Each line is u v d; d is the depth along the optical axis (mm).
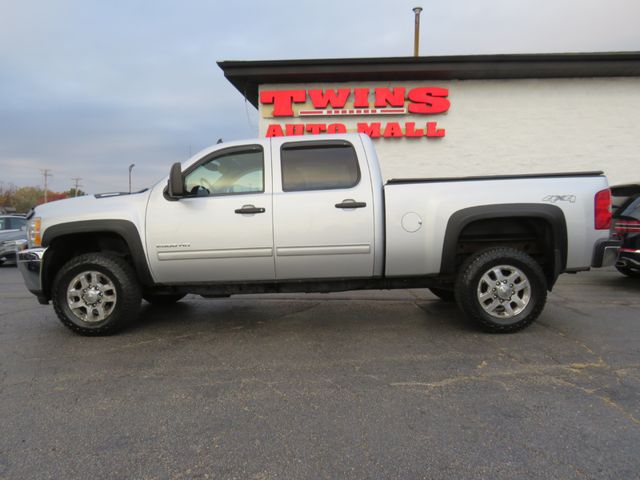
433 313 5227
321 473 2172
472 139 11180
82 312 4414
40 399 3012
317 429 2582
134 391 3125
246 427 2615
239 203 4242
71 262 4363
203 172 4410
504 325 4238
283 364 3607
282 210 4211
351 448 2381
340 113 11188
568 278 7664
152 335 4449
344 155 4367
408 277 4414
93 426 2648
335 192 4242
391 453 2328
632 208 6609
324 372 3424
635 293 6340
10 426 2656
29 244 4570
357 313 5273
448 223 4199
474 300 4234
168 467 2236
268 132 11297
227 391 3109
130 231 4254
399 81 11141
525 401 2887
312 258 4258
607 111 11008
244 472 2189
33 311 5602
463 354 3760
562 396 2951
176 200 4293
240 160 4414
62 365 3635
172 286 4477
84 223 4289
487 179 4305
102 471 2207
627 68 10484
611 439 2428
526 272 4223
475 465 2213
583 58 10289
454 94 11148
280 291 4492
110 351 3971
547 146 11109
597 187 4270
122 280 4305
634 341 4059
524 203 4172
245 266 4289
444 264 4250
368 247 4238
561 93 11055
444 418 2684
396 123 11156
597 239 4262
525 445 2381
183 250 4254
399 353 3818
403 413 2754
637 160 11008
